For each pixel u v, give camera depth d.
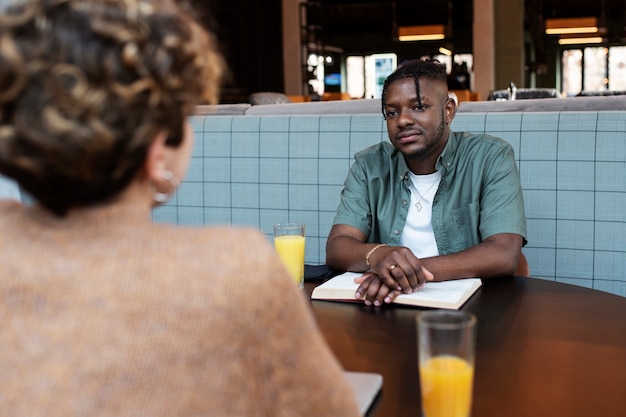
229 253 0.46
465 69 10.44
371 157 1.85
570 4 14.74
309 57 11.74
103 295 0.44
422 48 17.33
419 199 1.79
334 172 2.42
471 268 1.39
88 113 0.43
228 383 0.45
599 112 2.13
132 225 0.47
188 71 0.48
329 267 1.60
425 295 1.23
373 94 17.77
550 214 2.19
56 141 0.43
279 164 2.48
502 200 1.68
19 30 0.44
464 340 0.71
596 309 1.16
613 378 0.84
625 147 2.08
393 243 1.81
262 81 12.52
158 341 0.43
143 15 0.46
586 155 2.13
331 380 0.49
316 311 1.19
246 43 12.45
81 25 0.44
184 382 0.44
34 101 0.43
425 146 1.68
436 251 1.78
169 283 0.44
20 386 0.43
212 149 2.56
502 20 10.16
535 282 1.39
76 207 0.48
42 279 0.44
